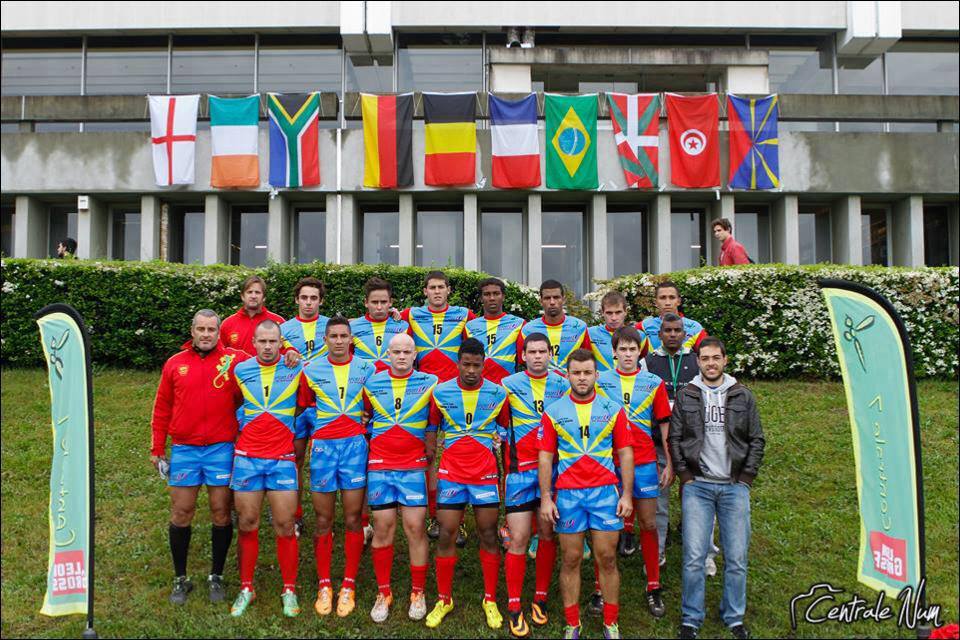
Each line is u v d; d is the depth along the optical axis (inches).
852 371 191.8
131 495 250.5
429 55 558.3
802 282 337.7
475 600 200.2
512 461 198.8
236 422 200.4
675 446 186.5
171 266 352.8
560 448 184.4
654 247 510.0
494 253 527.5
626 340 200.2
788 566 212.7
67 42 562.6
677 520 239.8
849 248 507.8
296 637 181.3
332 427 197.0
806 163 500.7
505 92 513.7
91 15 547.8
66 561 183.3
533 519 211.6
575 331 229.5
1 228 545.3
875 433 186.5
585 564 215.9
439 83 556.7
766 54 528.1
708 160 486.3
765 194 505.7
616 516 180.2
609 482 181.8
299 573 210.8
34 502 246.1
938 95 535.5
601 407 185.2
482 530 189.3
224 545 198.2
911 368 179.2
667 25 544.4
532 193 498.9
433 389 194.2
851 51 552.7
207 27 546.3
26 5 546.9
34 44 561.6
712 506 184.1
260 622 186.7
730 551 181.5
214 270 354.9
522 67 533.6
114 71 560.7
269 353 194.4
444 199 514.3
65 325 190.5
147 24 547.5
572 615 179.0
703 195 505.4
